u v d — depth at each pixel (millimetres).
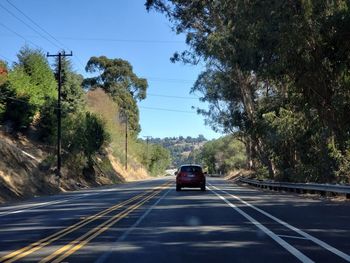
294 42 24984
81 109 67688
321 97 28484
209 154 141125
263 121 40406
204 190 36656
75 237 12930
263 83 49156
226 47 37656
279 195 30562
